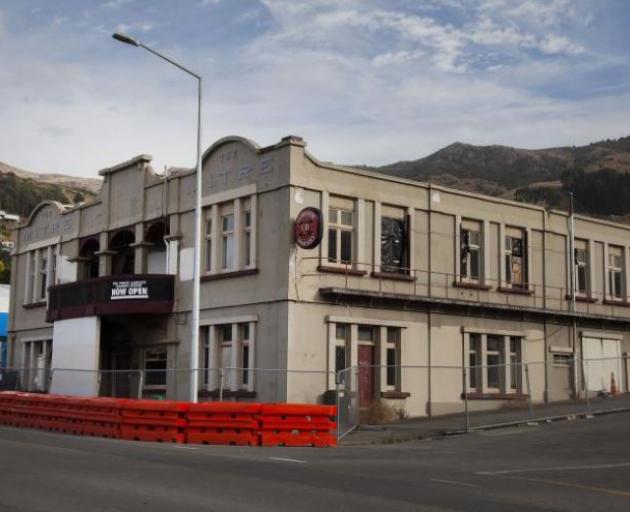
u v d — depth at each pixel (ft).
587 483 45.01
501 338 112.68
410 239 104.73
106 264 121.80
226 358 100.53
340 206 99.19
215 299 101.96
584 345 122.52
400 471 48.85
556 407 97.14
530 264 117.70
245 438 67.26
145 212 114.32
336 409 75.20
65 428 76.69
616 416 87.15
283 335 92.12
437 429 80.02
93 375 99.86
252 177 98.68
